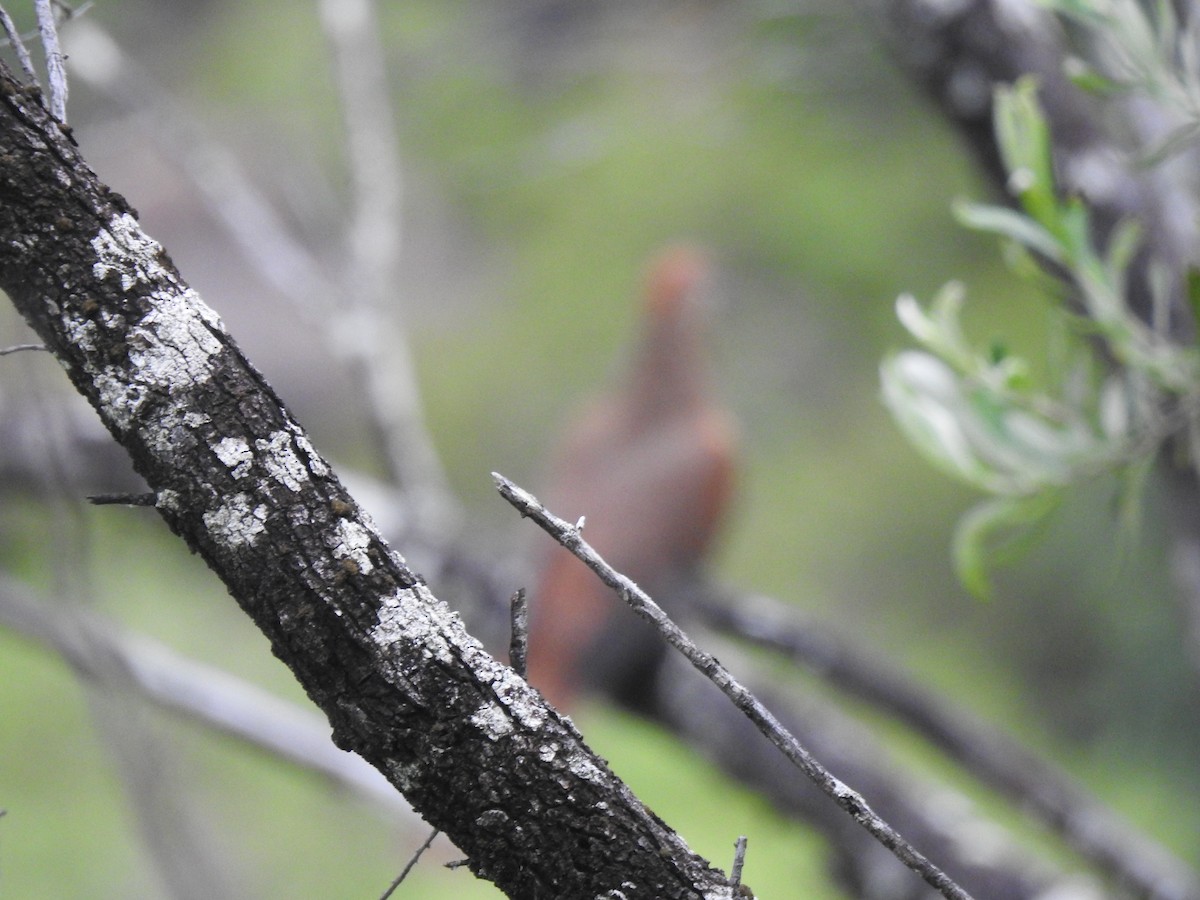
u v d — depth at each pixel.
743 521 19.70
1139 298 7.68
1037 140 6.68
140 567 14.84
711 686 11.73
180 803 6.99
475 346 20.41
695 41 13.52
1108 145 7.98
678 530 12.22
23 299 6.39
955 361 6.71
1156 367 6.67
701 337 13.21
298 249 13.91
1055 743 19.22
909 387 6.71
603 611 11.80
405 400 12.84
